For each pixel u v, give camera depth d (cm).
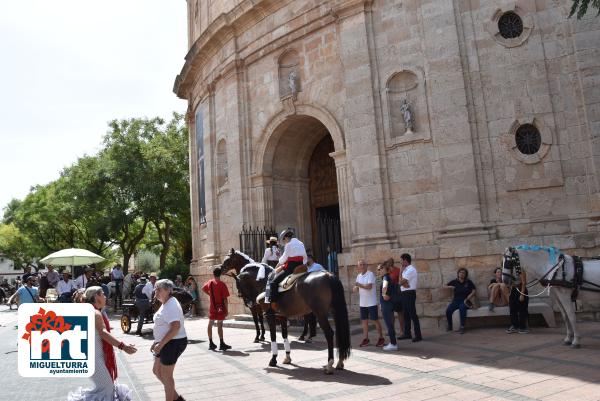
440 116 1402
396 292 1109
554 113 1316
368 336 1222
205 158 2228
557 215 1284
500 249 1273
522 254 986
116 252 6159
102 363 544
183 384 842
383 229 1452
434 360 897
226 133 2008
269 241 1350
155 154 3353
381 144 1492
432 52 1430
